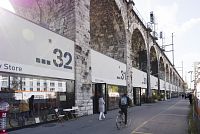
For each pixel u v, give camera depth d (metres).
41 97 15.14
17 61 13.17
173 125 14.41
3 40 12.33
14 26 13.08
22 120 13.53
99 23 29.67
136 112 23.12
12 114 12.90
